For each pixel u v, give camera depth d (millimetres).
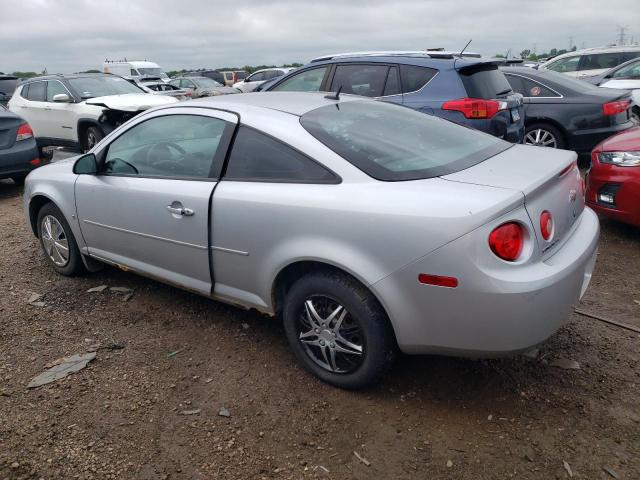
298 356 3119
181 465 2477
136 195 3604
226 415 2795
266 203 2936
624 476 2346
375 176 2727
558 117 7824
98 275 4559
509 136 6109
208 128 3375
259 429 2697
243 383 3066
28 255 5094
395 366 3166
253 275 3113
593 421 2678
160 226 3496
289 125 3066
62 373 3162
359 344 2830
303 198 2809
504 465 2428
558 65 15000
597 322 3613
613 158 4934
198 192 3256
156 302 4055
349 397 2924
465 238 2377
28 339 3562
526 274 2414
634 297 3975
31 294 4215
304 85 7070
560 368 3111
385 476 2395
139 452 2553
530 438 2582
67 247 4398
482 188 2539
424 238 2445
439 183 2635
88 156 3838
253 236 3016
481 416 2746
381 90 6352
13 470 2434
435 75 6031
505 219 2406
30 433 2674
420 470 2418
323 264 2834
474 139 3387
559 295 2490
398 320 2598
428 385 2998
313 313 2939
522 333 2428
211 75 31438
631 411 2740
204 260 3328
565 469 2393
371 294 2697
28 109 10055
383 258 2559
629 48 14055
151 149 3662
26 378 3127
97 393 2984
